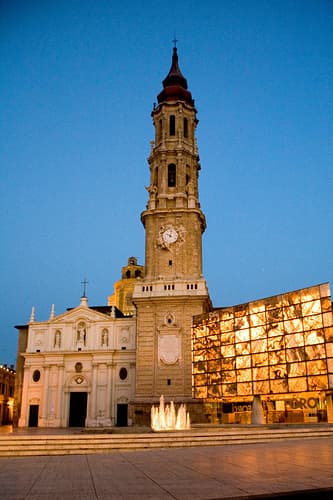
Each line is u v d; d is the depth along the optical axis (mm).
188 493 11688
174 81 76688
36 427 68812
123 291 98375
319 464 15750
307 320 46250
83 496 11617
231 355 53125
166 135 72375
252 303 52125
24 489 12664
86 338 72812
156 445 24391
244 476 13805
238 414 57844
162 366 61312
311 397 52156
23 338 76875
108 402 69000
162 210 68000
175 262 65938
